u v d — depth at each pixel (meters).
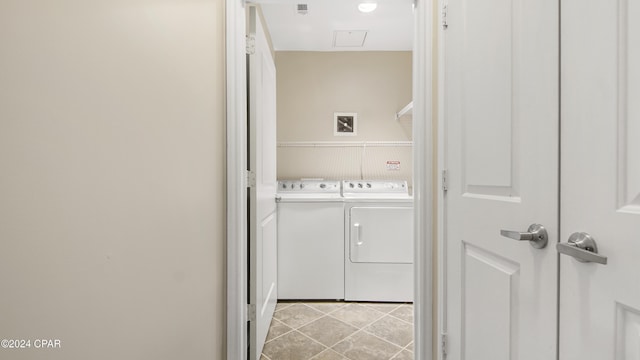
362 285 2.59
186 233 1.00
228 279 1.43
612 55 0.59
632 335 0.57
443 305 1.30
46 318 0.48
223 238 1.42
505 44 0.90
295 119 3.17
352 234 2.58
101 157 0.59
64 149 0.51
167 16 0.86
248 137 1.63
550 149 0.74
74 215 0.53
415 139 1.45
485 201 1.01
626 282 0.57
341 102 3.17
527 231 0.82
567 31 0.69
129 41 0.68
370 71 3.16
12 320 0.43
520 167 0.85
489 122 0.99
